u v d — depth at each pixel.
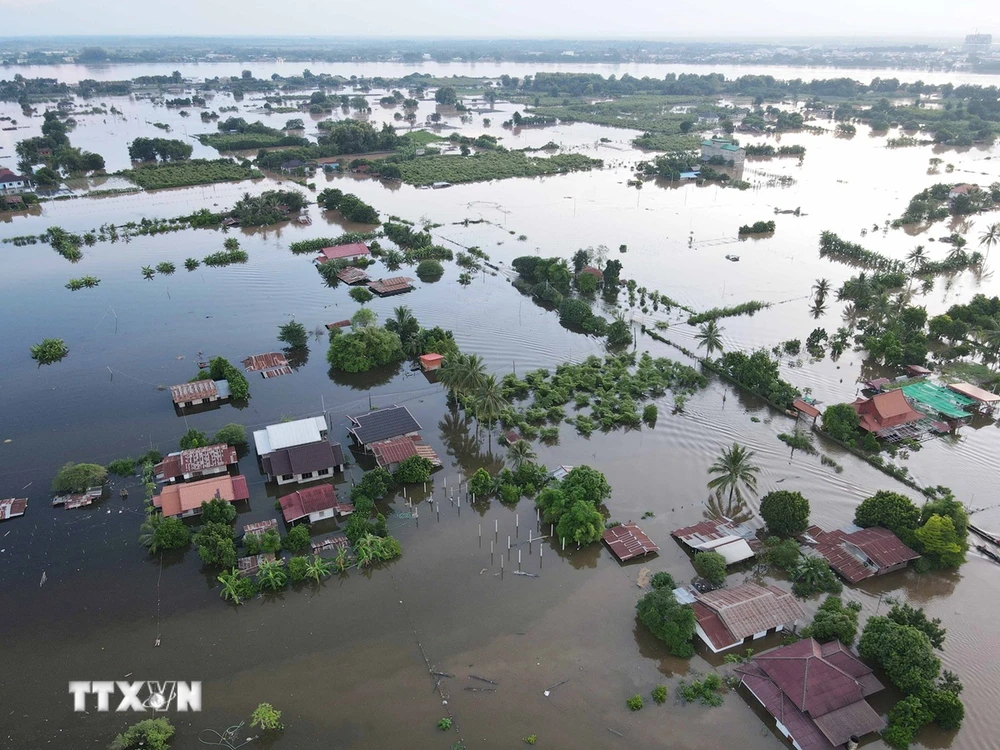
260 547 79.81
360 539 80.19
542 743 58.75
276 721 59.59
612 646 68.75
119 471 94.56
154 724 59.28
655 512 88.31
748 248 189.62
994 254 182.25
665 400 115.69
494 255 183.75
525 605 73.75
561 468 94.12
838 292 158.62
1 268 170.12
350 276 164.38
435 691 63.66
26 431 104.62
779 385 113.50
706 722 60.75
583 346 134.25
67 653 68.12
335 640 69.38
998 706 62.00
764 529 85.00
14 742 59.38
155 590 76.06
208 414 110.38
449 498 91.44
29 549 81.75
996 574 77.81
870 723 58.34
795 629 70.38
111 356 128.12
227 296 156.00
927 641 63.75
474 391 103.56
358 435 99.38
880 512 82.25
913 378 119.12
